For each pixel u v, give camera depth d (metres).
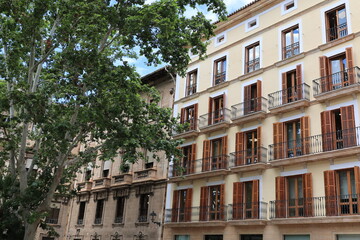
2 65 17.81
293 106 21.20
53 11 16.84
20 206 17.42
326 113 19.73
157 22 15.84
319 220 18.17
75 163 20.72
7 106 16.58
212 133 26.41
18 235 16.59
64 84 17.61
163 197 28.00
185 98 29.64
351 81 19.23
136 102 17.97
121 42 18.88
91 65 16.92
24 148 17.42
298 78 21.75
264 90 23.89
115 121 18.17
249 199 22.78
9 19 17.42
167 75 32.06
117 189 32.59
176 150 19.31
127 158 16.92
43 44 18.75
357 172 17.72
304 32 22.70
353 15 20.55
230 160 24.27
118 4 17.17
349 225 17.44
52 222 36.38
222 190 23.92
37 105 16.12
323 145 19.39
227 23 28.12
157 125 19.55
